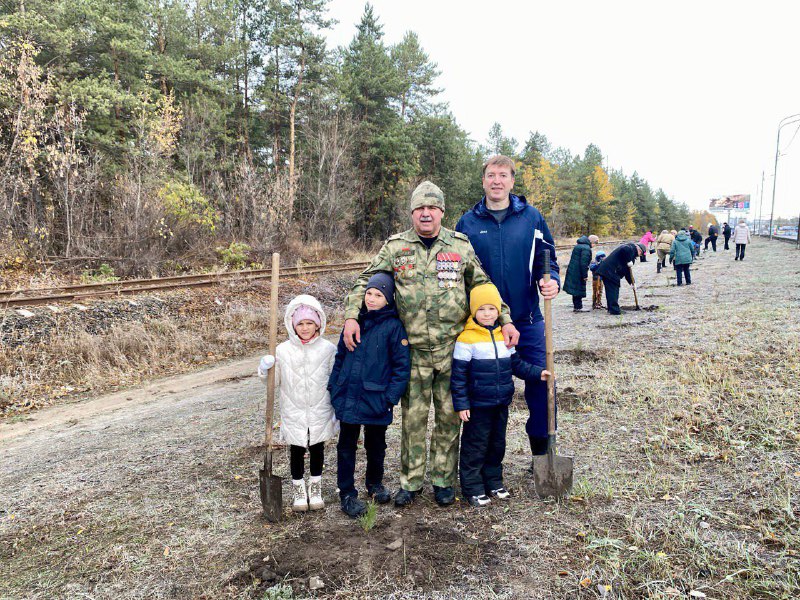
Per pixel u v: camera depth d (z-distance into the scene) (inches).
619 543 104.0
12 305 373.7
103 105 732.0
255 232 779.4
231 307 480.1
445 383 126.1
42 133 592.1
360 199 1198.9
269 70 1165.7
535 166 2284.7
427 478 146.2
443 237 126.1
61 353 340.2
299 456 128.0
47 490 157.9
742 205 5044.3
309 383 125.3
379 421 122.1
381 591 94.1
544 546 105.8
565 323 397.4
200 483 152.7
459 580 96.4
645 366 234.5
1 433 249.6
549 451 126.3
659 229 3998.5
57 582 106.1
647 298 504.1
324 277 659.4
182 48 1026.1
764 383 192.7
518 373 131.6
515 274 133.0
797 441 142.9
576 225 2687.0
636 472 136.5
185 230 671.8
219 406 257.8
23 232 575.2
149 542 119.5
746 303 386.9
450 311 122.6
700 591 88.2
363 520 117.5
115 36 836.0
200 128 937.5
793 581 88.4
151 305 432.5
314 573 100.7
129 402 293.3
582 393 208.7
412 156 1266.0
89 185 629.3
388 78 1248.8
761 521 107.6
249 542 115.3
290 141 1147.9
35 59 721.0
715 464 136.3
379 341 122.6
